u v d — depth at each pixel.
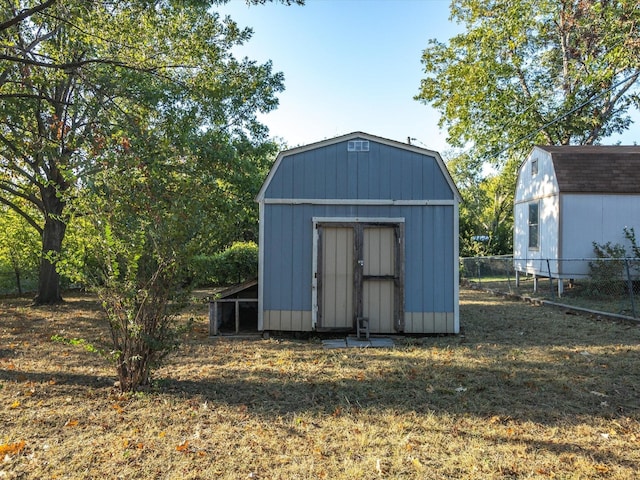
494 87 21.19
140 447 3.59
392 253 8.02
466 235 28.73
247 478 3.14
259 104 14.12
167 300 4.91
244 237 21.64
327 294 8.02
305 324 8.02
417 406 4.51
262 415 4.27
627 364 5.95
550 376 5.46
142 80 10.68
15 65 9.52
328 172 8.08
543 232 14.38
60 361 6.36
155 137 8.97
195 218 4.89
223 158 11.03
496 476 3.15
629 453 3.48
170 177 5.63
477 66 21.03
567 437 3.78
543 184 14.43
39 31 10.34
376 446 3.62
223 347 7.24
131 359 4.82
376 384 5.20
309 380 5.37
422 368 5.85
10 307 12.68
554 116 20.42
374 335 7.99
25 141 10.78
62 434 3.85
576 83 19.97
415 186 8.01
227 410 4.40
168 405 4.52
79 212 4.84
